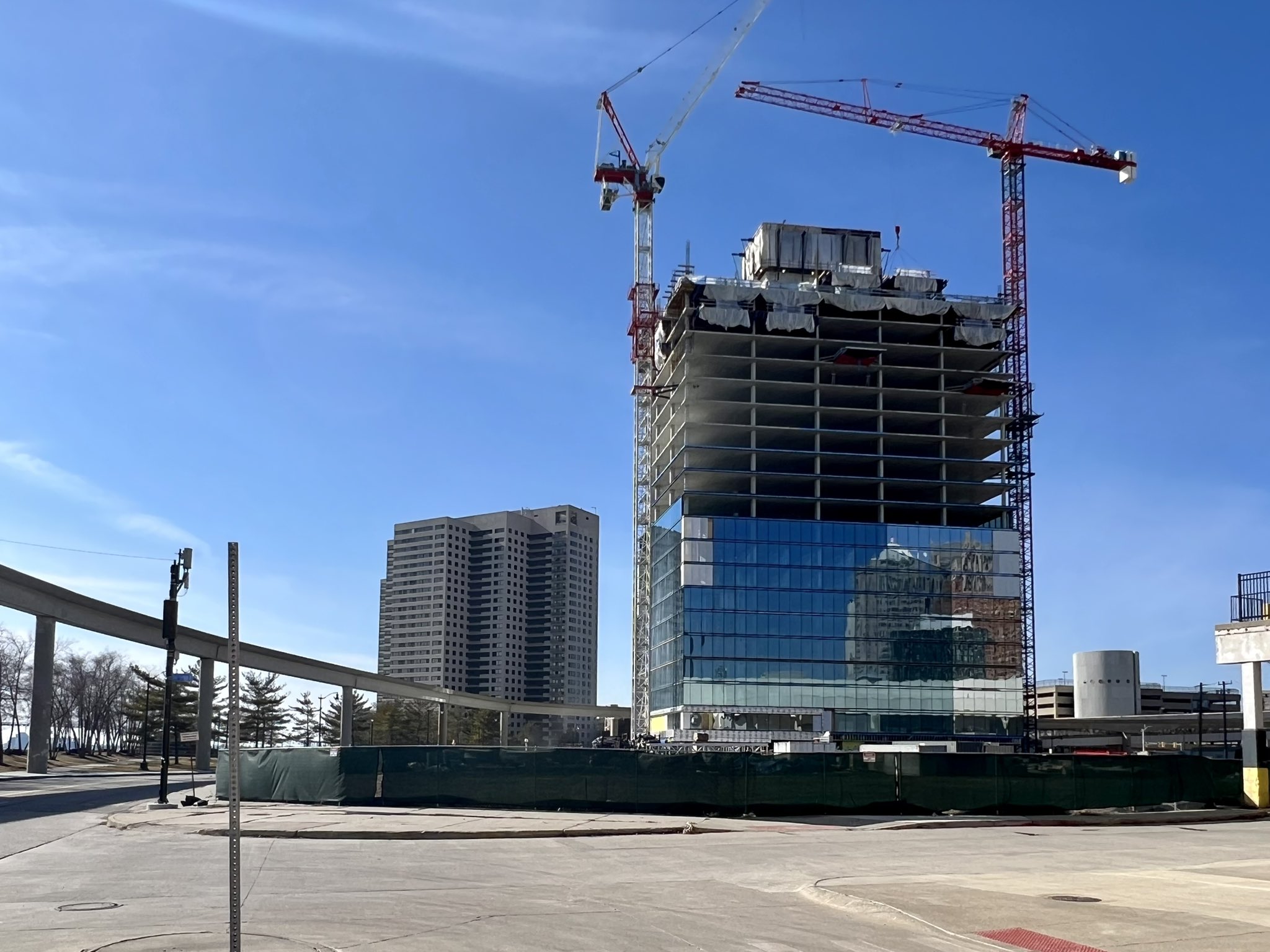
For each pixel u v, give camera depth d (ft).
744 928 46.09
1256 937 43.91
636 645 542.16
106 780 219.61
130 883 60.39
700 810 114.32
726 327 456.86
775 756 116.57
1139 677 502.79
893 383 484.33
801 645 418.72
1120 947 41.91
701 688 409.49
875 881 61.87
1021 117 553.23
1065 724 442.50
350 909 50.37
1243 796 132.87
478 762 116.57
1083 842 92.32
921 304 471.21
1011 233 549.13
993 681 427.33
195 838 89.81
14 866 69.15
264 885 59.72
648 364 560.61
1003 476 485.15
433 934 43.42
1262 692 133.80
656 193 593.01
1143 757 128.57
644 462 560.61
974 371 472.44
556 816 107.55
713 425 446.60
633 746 371.56
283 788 122.93
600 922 47.19
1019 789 121.90
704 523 422.00
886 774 118.83
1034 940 43.39
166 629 127.13
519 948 40.57
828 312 475.31
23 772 258.16
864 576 428.56
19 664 428.15
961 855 79.97
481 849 81.66
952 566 435.12
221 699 416.46
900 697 420.36
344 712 402.52
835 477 444.55
